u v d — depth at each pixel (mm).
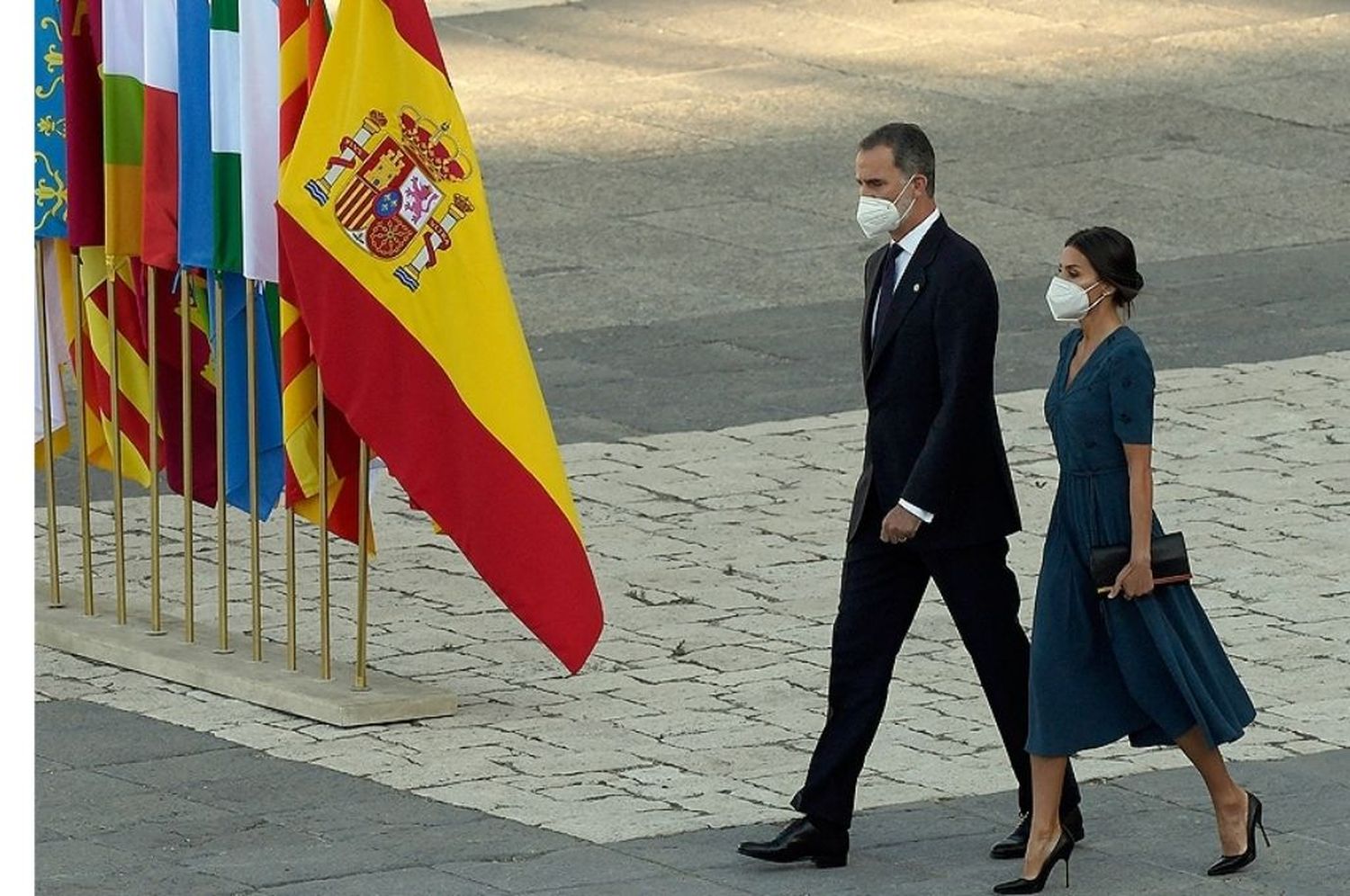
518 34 87188
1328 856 27797
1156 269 60656
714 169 70625
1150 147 72375
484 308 33344
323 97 32406
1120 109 76688
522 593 33531
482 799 30234
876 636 27844
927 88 79688
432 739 32750
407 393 32938
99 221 36344
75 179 36125
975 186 68250
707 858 28016
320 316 32625
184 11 34062
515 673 35812
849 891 26906
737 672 35656
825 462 46906
